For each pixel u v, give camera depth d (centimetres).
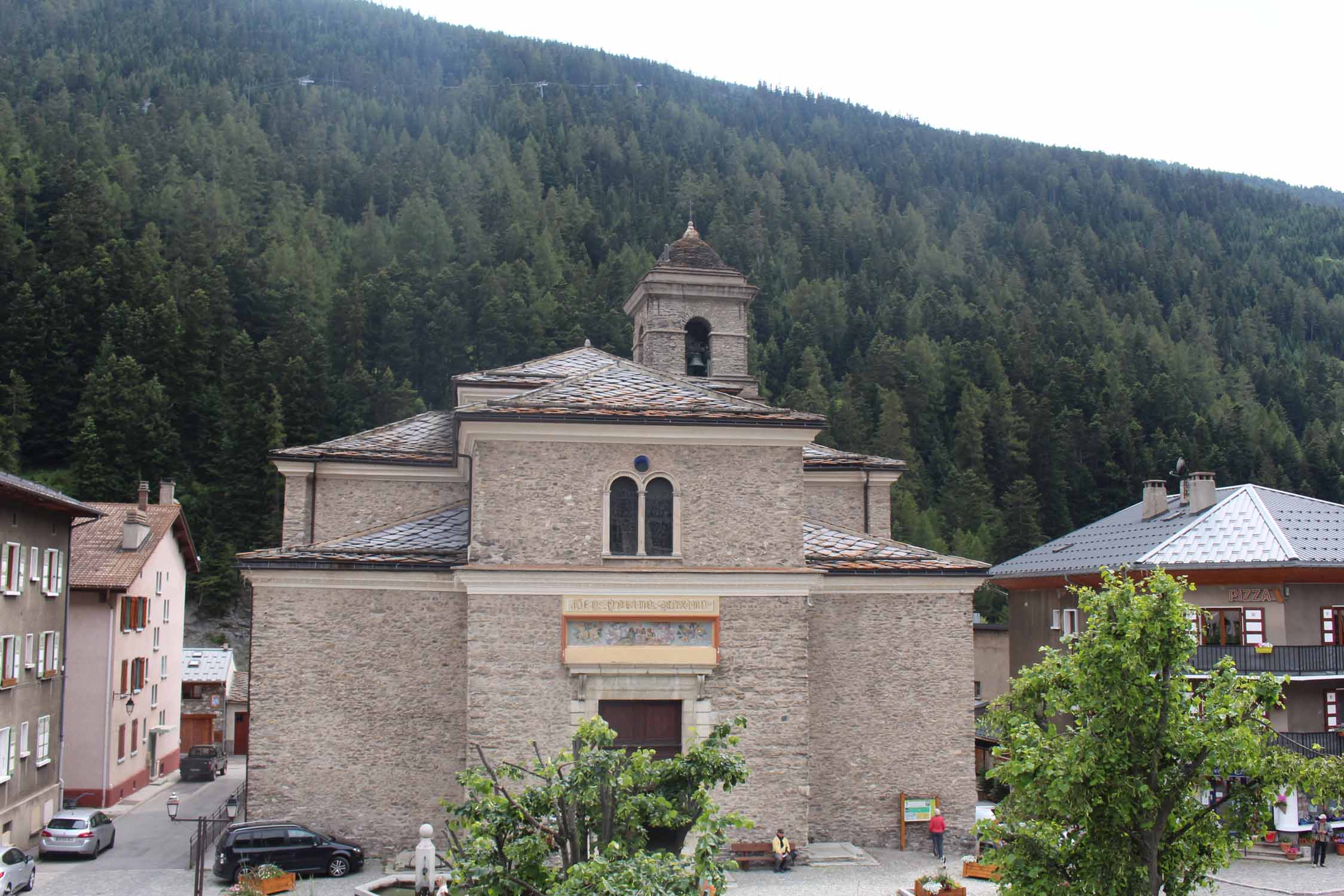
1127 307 17150
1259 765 1565
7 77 17112
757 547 2672
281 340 10444
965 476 10462
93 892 2597
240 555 2698
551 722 2562
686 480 2675
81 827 3072
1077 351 13825
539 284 13275
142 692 4466
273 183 15212
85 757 3941
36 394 9525
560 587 2598
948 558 3022
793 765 2634
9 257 10256
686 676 2609
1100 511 10812
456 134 19812
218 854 2591
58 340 9744
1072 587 1720
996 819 1728
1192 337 16538
